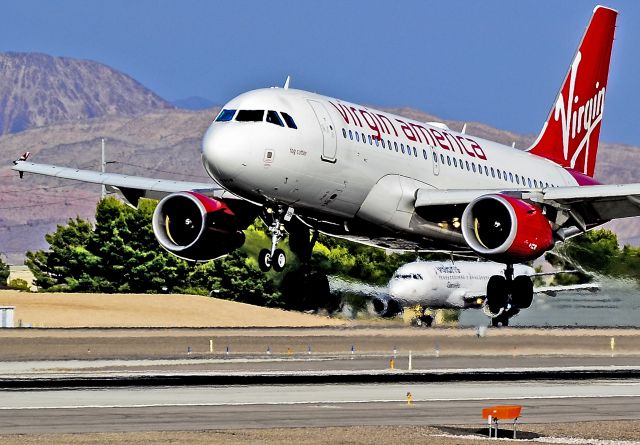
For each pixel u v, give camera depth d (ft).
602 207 382.01
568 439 220.84
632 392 300.20
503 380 328.70
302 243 381.60
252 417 241.55
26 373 340.80
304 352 446.60
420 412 254.27
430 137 388.57
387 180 364.99
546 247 356.79
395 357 422.41
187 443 205.67
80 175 402.31
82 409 250.37
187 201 364.79
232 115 336.70
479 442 214.28
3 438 208.23
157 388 294.66
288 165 336.70
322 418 241.76
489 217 362.94
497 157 422.41
